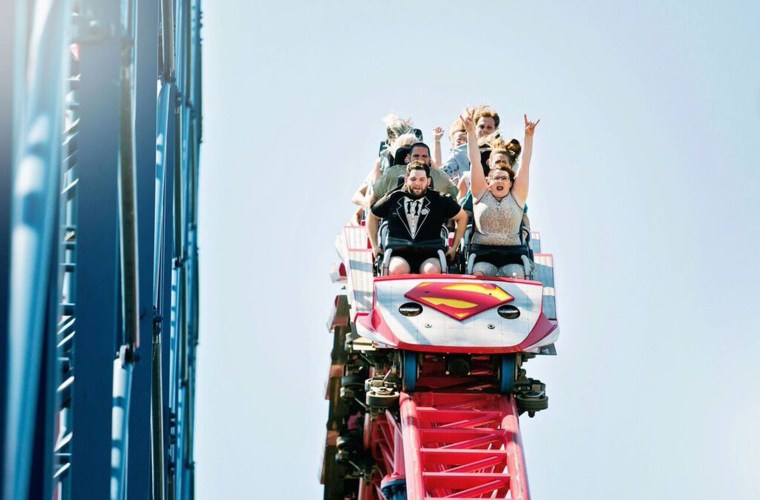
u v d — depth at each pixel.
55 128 7.18
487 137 22.53
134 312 11.55
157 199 16.36
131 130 10.53
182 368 24.72
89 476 9.99
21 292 6.61
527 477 18.20
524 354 19.58
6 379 6.46
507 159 19.84
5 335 6.48
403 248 19.69
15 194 6.62
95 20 10.04
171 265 17.42
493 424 19.83
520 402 19.44
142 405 13.14
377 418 20.55
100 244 10.05
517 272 19.70
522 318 18.83
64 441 11.72
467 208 20.69
